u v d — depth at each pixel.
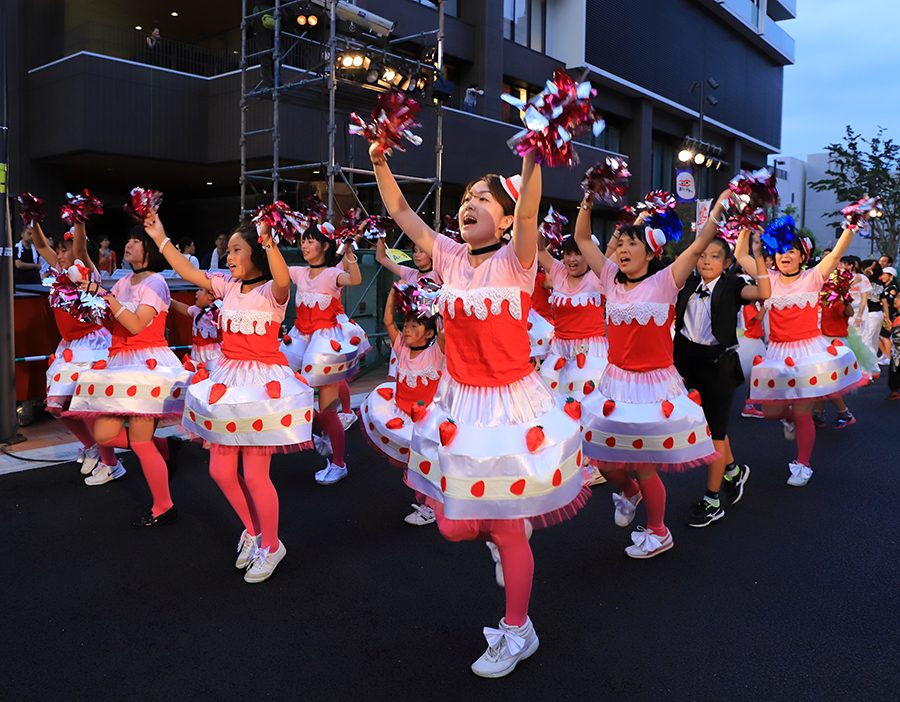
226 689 2.86
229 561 4.04
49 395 5.34
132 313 4.26
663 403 3.90
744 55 33.59
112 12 17.98
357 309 10.08
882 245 28.80
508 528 2.87
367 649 3.17
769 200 3.65
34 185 15.68
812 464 6.16
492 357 2.90
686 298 4.70
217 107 15.34
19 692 2.82
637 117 27.02
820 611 3.54
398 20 17.84
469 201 2.91
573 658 3.11
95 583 3.75
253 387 3.78
